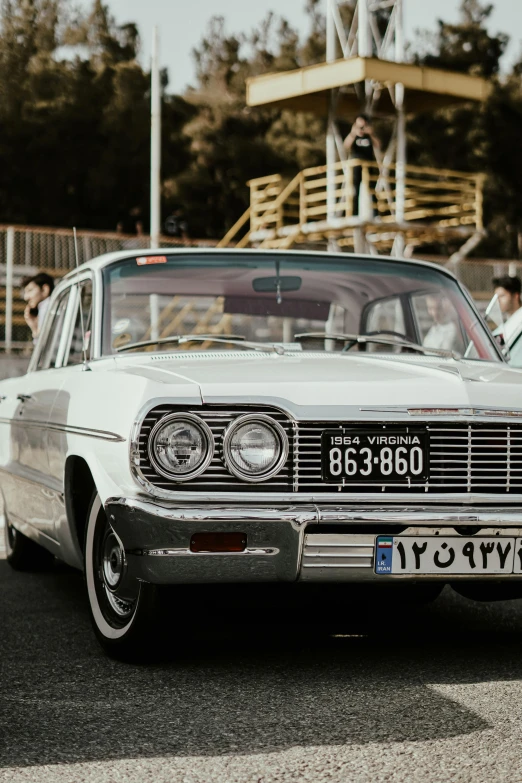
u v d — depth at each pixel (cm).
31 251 1972
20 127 3631
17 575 656
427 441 407
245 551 392
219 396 397
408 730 348
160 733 348
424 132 4197
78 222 3747
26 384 598
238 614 534
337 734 345
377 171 2378
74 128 3688
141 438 394
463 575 404
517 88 4284
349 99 2319
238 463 395
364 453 402
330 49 2261
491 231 4256
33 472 550
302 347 524
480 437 411
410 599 523
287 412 398
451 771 312
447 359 508
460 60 4669
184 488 394
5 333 1967
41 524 545
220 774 311
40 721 362
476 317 550
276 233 2267
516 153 4262
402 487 404
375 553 398
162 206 3862
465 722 356
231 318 554
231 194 3962
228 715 366
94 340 506
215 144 3953
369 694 390
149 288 529
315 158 3956
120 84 3738
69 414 470
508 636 485
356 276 557
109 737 345
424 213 2308
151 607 416
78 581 633
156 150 2280
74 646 468
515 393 421
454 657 446
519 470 412
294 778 307
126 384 419
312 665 433
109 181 3678
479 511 403
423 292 563
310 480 399
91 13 4138
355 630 496
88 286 536
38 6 4075
